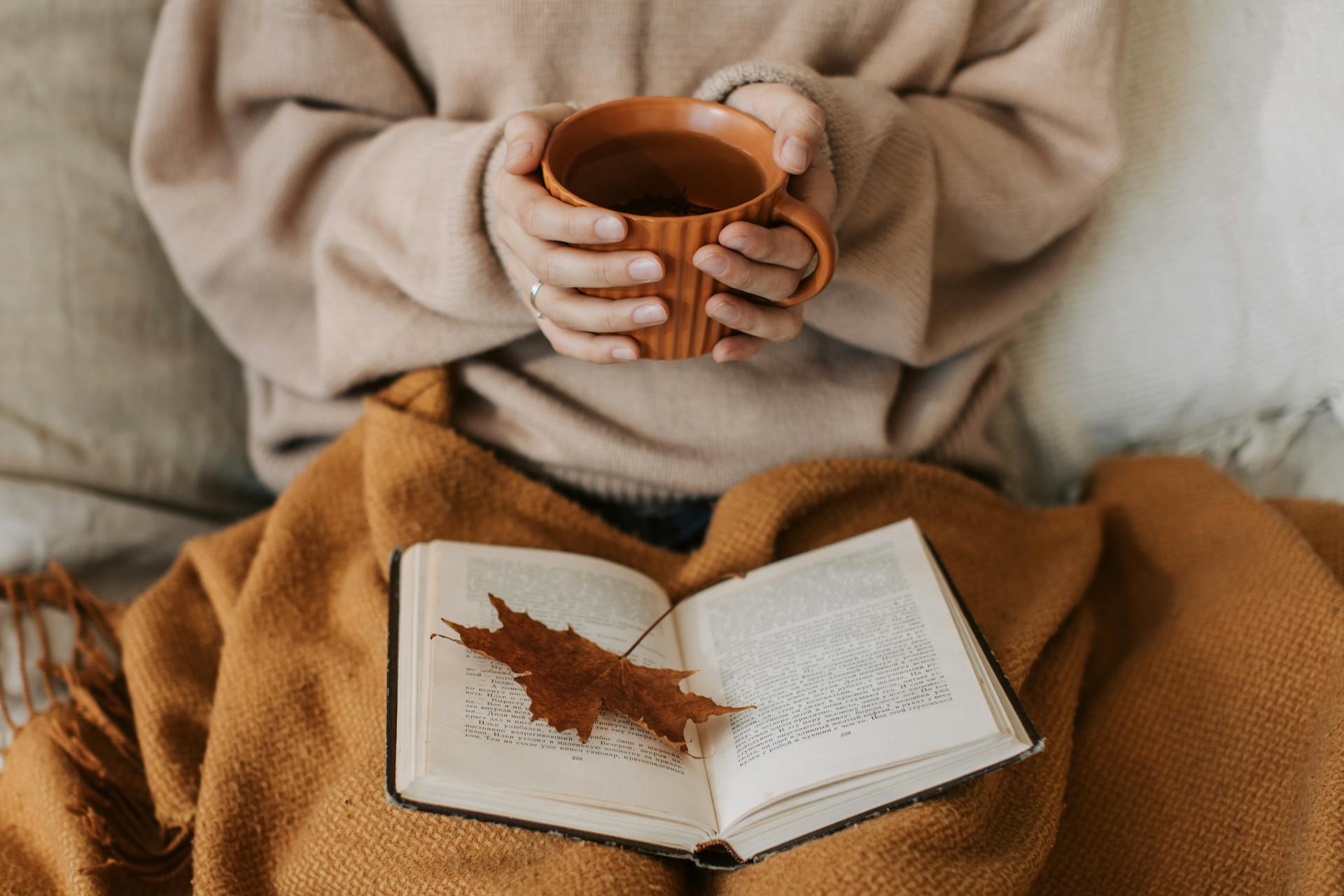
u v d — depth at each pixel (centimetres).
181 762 70
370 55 77
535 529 75
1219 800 68
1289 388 83
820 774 62
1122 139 75
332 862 64
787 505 74
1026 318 86
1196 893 66
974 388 83
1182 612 74
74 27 83
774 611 69
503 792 61
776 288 61
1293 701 69
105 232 84
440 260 72
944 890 60
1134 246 82
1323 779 65
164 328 86
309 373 83
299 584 74
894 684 65
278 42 76
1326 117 76
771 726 65
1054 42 73
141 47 85
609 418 78
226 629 72
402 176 74
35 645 75
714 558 74
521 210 60
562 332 65
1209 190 79
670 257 59
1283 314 80
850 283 72
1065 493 91
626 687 65
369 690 68
